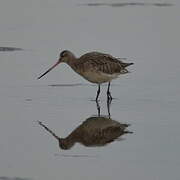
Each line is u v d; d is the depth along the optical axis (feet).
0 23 87.61
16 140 51.60
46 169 46.19
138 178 44.70
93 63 62.54
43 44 78.74
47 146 50.44
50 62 72.64
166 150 49.42
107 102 61.41
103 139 51.90
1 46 78.13
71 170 45.96
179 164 46.98
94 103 61.21
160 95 62.80
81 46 77.77
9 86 65.51
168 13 92.17
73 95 63.46
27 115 57.41
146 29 84.79
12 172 45.55
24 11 92.99
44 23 87.30
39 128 54.19
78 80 68.28
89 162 47.47
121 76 68.90
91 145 50.80
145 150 49.44
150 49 77.05
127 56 74.43
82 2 98.63
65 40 80.07
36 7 95.25
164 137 52.06
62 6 96.02
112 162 47.34
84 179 44.55
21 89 64.75
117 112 58.49
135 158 48.14
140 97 62.49
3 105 59.98
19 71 69.72
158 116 57.11
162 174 45.32
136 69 70.59
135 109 59.11
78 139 52.08
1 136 52.37
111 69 62.54
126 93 63.93
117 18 89.66
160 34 82.79
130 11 93.25
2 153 48.98
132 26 85.97
